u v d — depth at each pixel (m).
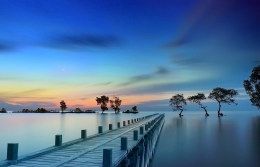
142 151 14.79
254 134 34.81
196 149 23.56
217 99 92.75
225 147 24.62
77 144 11.96
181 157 20.20
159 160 19.30
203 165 17.59
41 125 57.31
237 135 33.81
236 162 18.42
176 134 35.12
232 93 89.00
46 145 27.80
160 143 27.31
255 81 51.34
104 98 155.25
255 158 19.56
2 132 41.16
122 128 21.39
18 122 68.62
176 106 101.56
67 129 46.44
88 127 51.12
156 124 28.06
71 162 8.36
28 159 8.66
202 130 40.22
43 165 7.90
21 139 32.78
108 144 12.16
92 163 8.23
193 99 98.69
